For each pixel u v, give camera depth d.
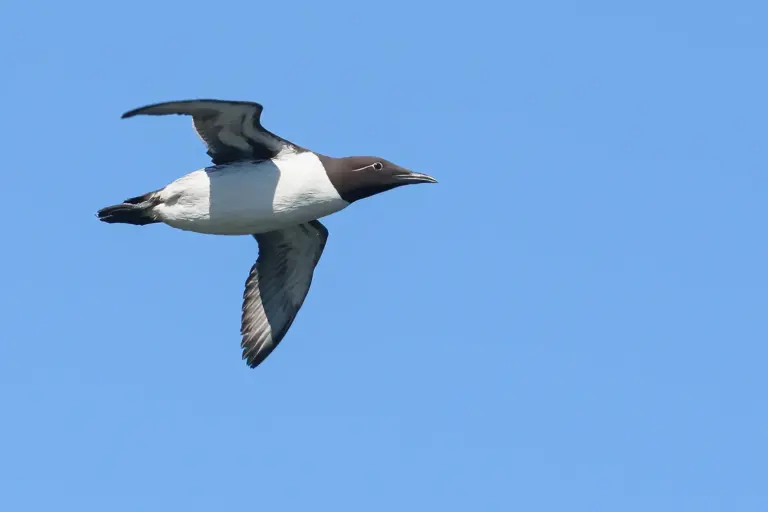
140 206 19.05
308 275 20.47
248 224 19.00
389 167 19.09
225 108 17.91
